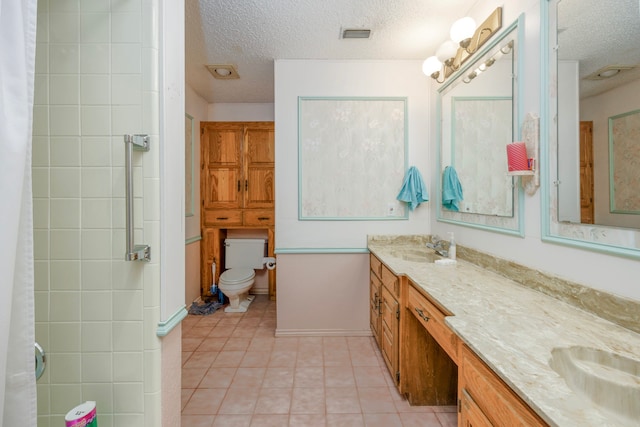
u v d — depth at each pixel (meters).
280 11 1.84
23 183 0.82
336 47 2.29
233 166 3.36
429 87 2.51
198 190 3.31
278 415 1.61
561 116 1.15
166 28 1.13
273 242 3.41
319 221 2.54
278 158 2.51
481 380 0.81
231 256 3.50
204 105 3.45
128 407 1.11
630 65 0.89
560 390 0.60
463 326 0.91
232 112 3.58
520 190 1.38
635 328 0.87
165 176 1.12
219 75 2.77
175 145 1.20
